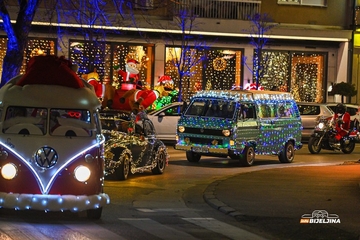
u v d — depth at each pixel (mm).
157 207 16094
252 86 39281
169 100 36250
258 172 22609
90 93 13945
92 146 13148
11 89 13609
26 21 24750
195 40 39719
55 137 13023
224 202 16250
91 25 35031
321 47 42594
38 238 11539
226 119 25531
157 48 39438
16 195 12617
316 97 42812
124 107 22359
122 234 12359
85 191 12984
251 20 39875
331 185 19281
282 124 28109
